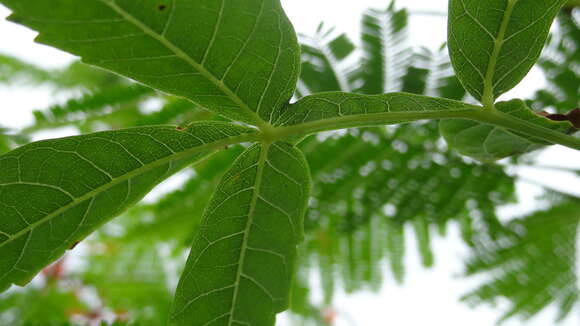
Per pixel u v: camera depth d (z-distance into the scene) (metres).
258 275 0.13
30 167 0.12
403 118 0.12
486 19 0.12
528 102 0.23
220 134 0.12
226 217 0.13
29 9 0.10
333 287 0.31
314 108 0.12
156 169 0.12
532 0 0.12
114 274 0.36
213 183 0.25
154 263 0.37
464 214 0.26
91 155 0.12
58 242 0.13
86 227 0.13
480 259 0.27
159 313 0.36
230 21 0.11
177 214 0.26
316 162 0.26
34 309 0.34
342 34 0.24
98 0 0.10
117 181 0.12
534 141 0.14
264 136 0.12
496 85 0.13
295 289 0.33
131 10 0.11
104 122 0.23
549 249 0.26
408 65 0.23
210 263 0.13
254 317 0.14
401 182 0.25
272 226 0.13
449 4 0.12
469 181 0.25
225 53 0.11
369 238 0.30
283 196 0.13
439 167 0.25
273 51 0.11
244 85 0.12
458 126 0.14
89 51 0.11
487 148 0.15
